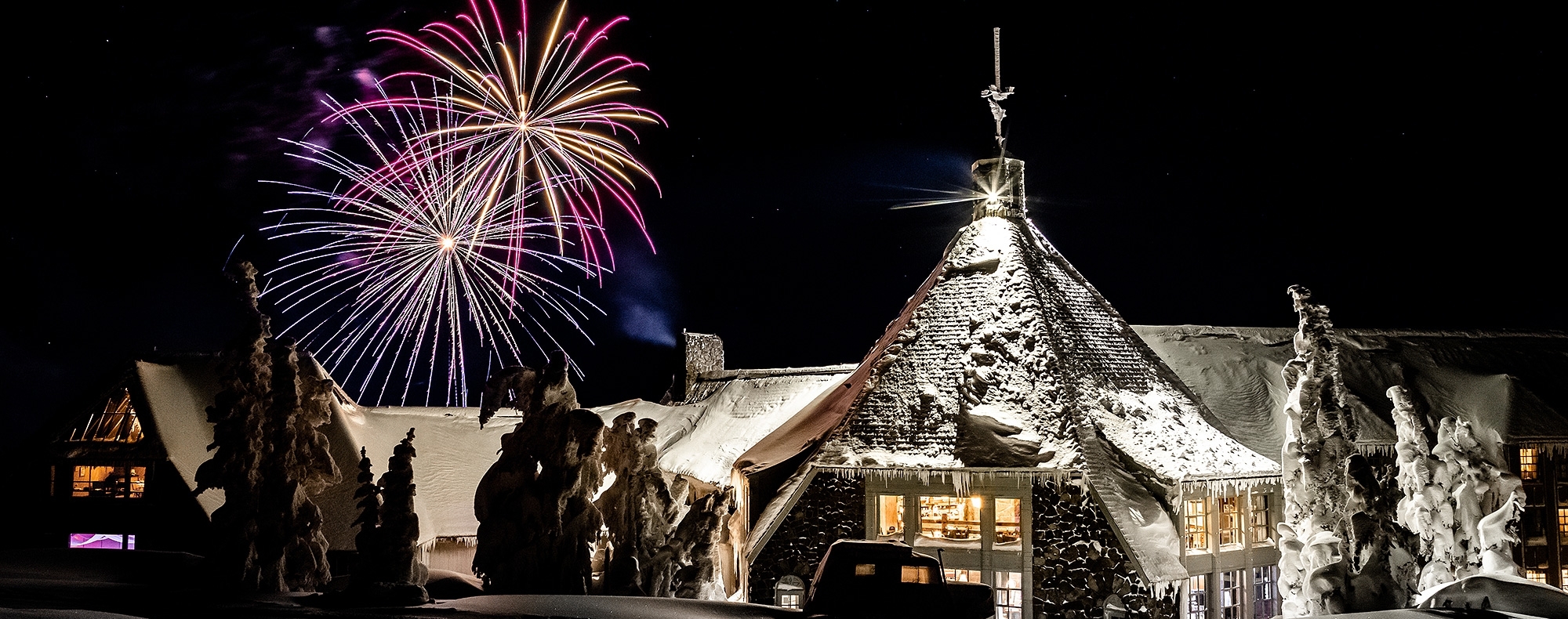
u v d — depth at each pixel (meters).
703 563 28.50
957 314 34.00
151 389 37.56
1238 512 32.69
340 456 38.31
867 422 32.31
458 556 39.28
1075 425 30.83
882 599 24.14
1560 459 38.31
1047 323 33.44
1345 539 26.95
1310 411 28.12
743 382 43.28
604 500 28.72
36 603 23.11
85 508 36.69
